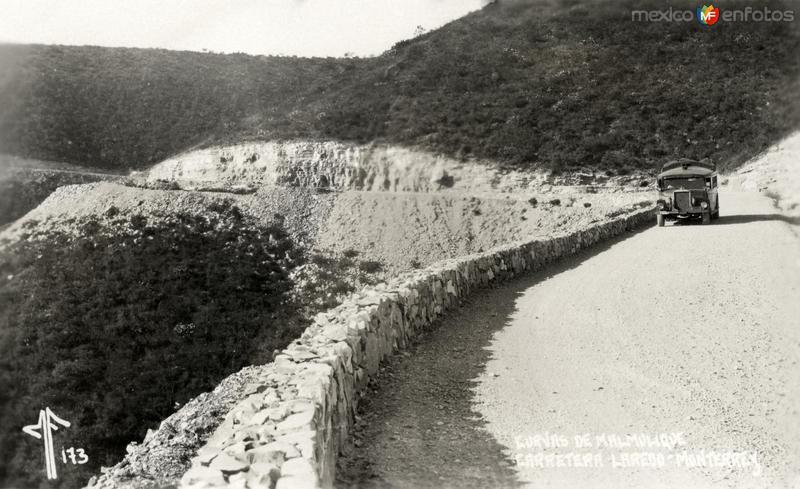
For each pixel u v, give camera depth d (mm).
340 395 6555
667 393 8078
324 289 40125
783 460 6109
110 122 102125
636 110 63000
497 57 77375
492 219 47469
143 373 29297
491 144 61344
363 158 62438
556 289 15234
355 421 7121
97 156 94312
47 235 44062
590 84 69125
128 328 33188
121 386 28141
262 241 45812
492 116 65938
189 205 49062
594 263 18969
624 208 41281
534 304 13609
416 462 6117
